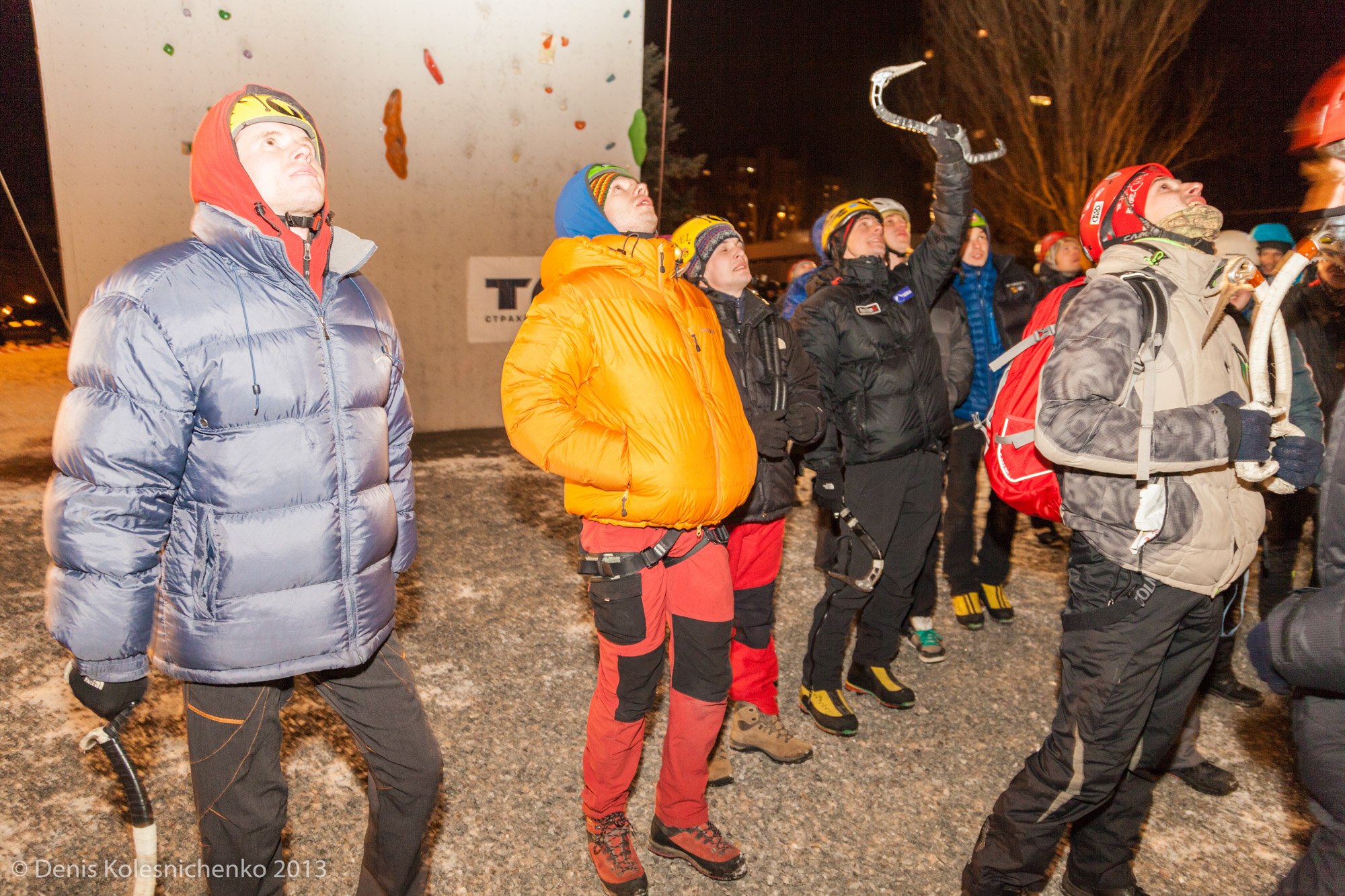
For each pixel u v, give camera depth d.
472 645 3.76
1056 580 4.70
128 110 5.92
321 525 1.64
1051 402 1.84
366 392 1.72
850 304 3.02
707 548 2.20
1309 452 1.74
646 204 2.38
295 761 2.88
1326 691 1.46
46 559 4.53
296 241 1.66
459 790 2.76
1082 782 1.95
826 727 3.13
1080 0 14.80
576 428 2.01
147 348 1.47
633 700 2.22
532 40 7.04
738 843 2.57
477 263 7.34
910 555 3.18
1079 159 15.69
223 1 6.05
